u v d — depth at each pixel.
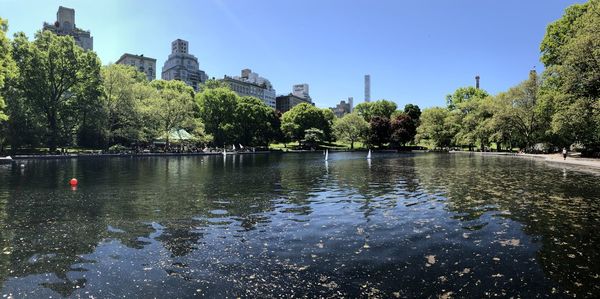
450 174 30.86
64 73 66.06
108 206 15.94
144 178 28.19
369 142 126.12
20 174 31.09
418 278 7.64
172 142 87.94
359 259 8.80
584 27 41.44
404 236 10.84
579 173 31.11
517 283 7.40
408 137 121.88
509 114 70.88
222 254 9.27
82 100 68.25
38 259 8.96
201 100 103.50
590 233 11.06
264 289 7.14
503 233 11.15
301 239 10.60
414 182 24.94
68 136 71.12
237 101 107.94
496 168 37.41
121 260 8.88
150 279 7.68
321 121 130.62
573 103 41.66
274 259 8.85
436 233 11.18
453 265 8.39
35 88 62.97
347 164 45.88
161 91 85.81
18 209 15.27
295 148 123.06
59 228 11.98
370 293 6.94
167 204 16.44
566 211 14.41
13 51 61.00
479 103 96.00
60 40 67.44
